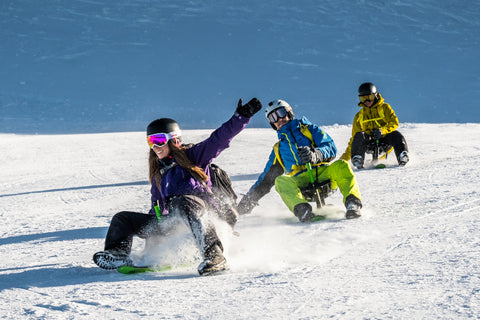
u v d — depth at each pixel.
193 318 5.17
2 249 10.84
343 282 6.07
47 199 19.52
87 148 41.06
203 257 7.40
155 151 8.38
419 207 11.34
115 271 7.94
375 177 17.50
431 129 40.31
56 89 171.00
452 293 5.30
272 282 6.34
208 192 8.41
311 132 12.05
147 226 8.30
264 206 13.78
